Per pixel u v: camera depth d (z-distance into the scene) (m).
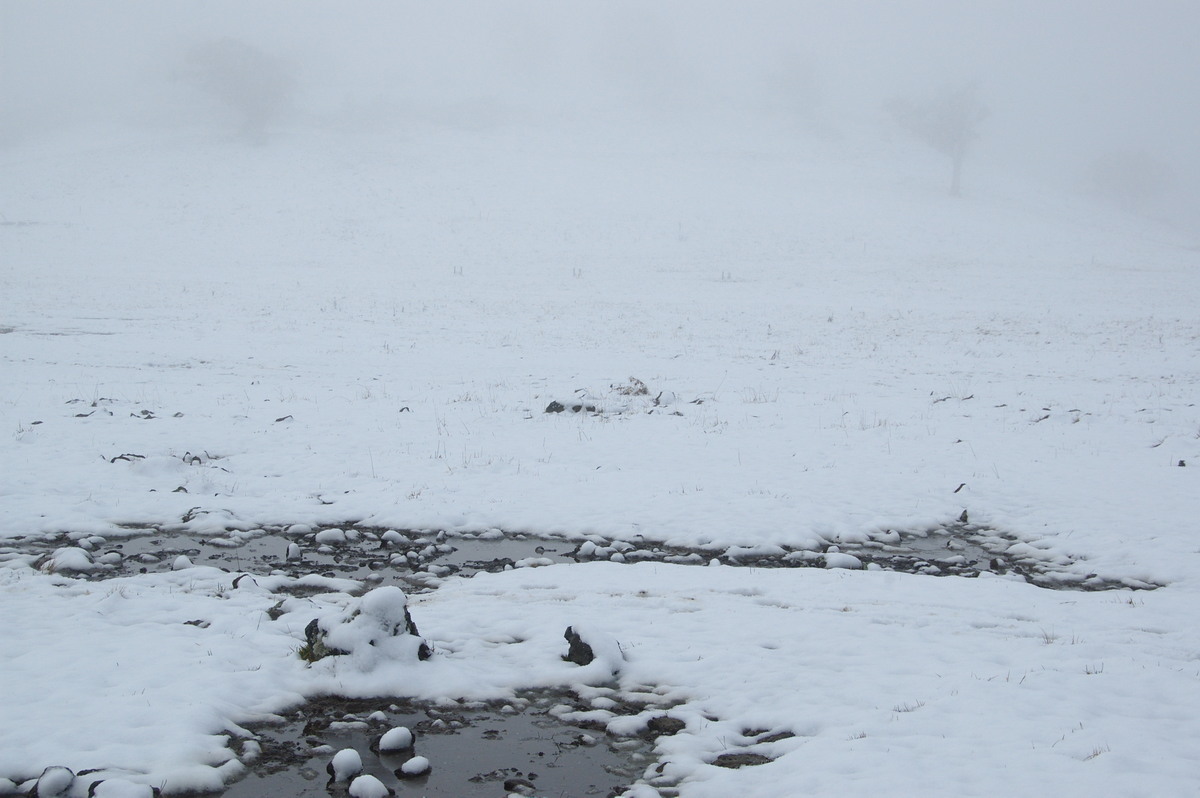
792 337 29.52
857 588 8.59
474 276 43.22
